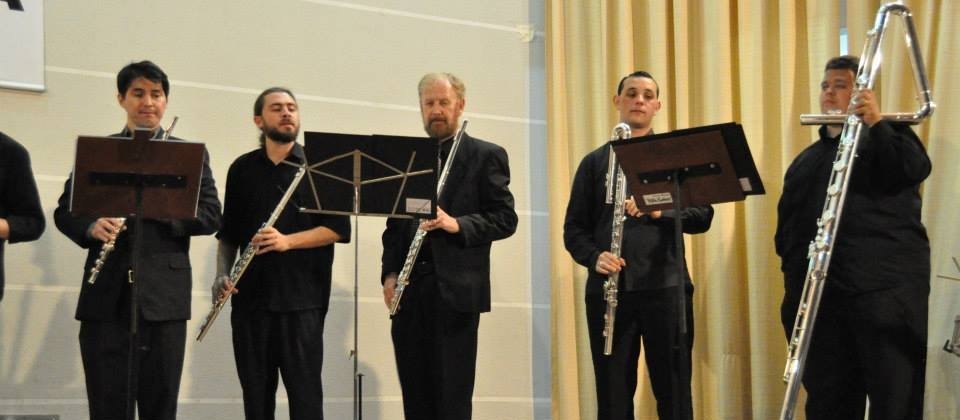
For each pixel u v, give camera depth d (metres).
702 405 5.38
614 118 5.67
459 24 5.72
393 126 5.51
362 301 5.33
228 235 4.32
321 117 5.33
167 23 5.02
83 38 4.84
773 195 5.30
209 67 5.09
